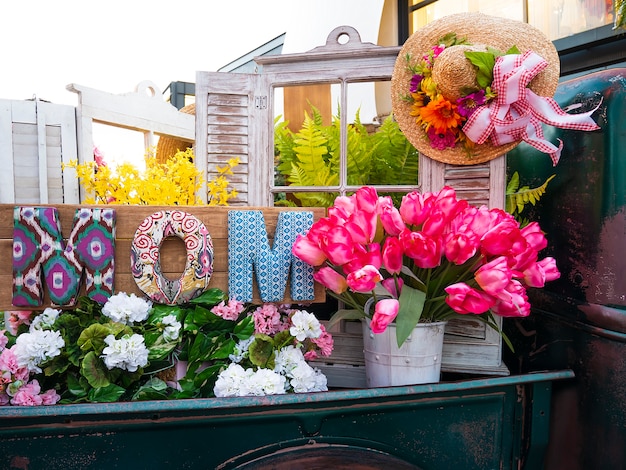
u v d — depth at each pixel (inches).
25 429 31.2
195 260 41.6
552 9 81.6
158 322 40.5
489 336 47.1
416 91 45.8
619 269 41.7
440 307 42.3
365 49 49.0
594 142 44.1
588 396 43.7
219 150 53.3
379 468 34.5
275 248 43.3
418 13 103.3
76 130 66.6
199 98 52.9
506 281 35.0
